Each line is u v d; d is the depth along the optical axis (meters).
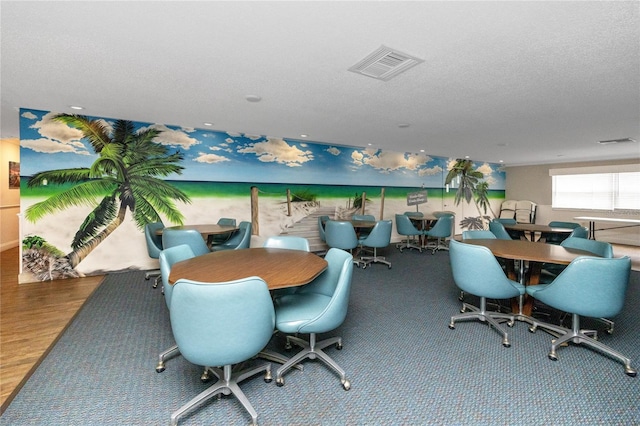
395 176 7.65
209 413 1.73
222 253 2.72
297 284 1.82
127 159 4.65
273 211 6.00
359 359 2.29
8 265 5.11
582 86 3.09
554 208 8.92
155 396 1.86
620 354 2.18
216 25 2.04
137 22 2.01
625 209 7.75
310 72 2.80
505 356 2.33
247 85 3.13
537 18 1.93
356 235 5.32
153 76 2.91
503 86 3.11
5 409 1.73
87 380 2.00
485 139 5.82
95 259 4.48
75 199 4.34
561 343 2.37
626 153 7.24
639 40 2.18
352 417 1.70
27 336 2.59
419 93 3.33
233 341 1.51
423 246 6.88
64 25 2.04
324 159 6.61
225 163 5.45
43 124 4.12
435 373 2.11
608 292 2.12
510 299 3.34
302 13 1.90
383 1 1.78
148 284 4.07
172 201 5.01
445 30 2.08
